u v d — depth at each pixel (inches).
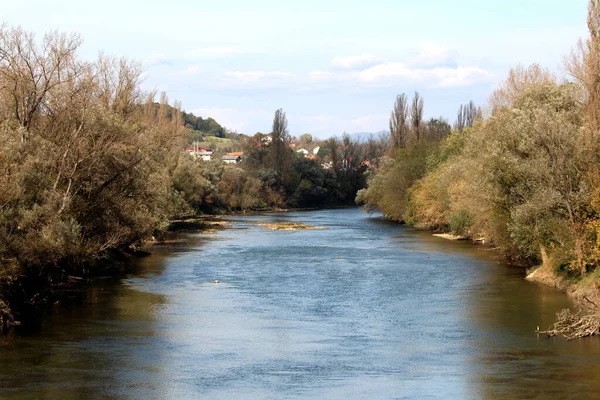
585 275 1549.0
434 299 1525.6
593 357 1035.9
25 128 1517.0
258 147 6565.0
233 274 1921.8
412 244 2792.8
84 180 1723.7
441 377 935.7
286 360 1024.9
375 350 1087.0
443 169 3253.0
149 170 2020.2
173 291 1625.2
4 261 1301.7
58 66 1723.7
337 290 1654.8
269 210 5944.9
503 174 1807.3
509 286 1679.4
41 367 971.9
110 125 1738.4
